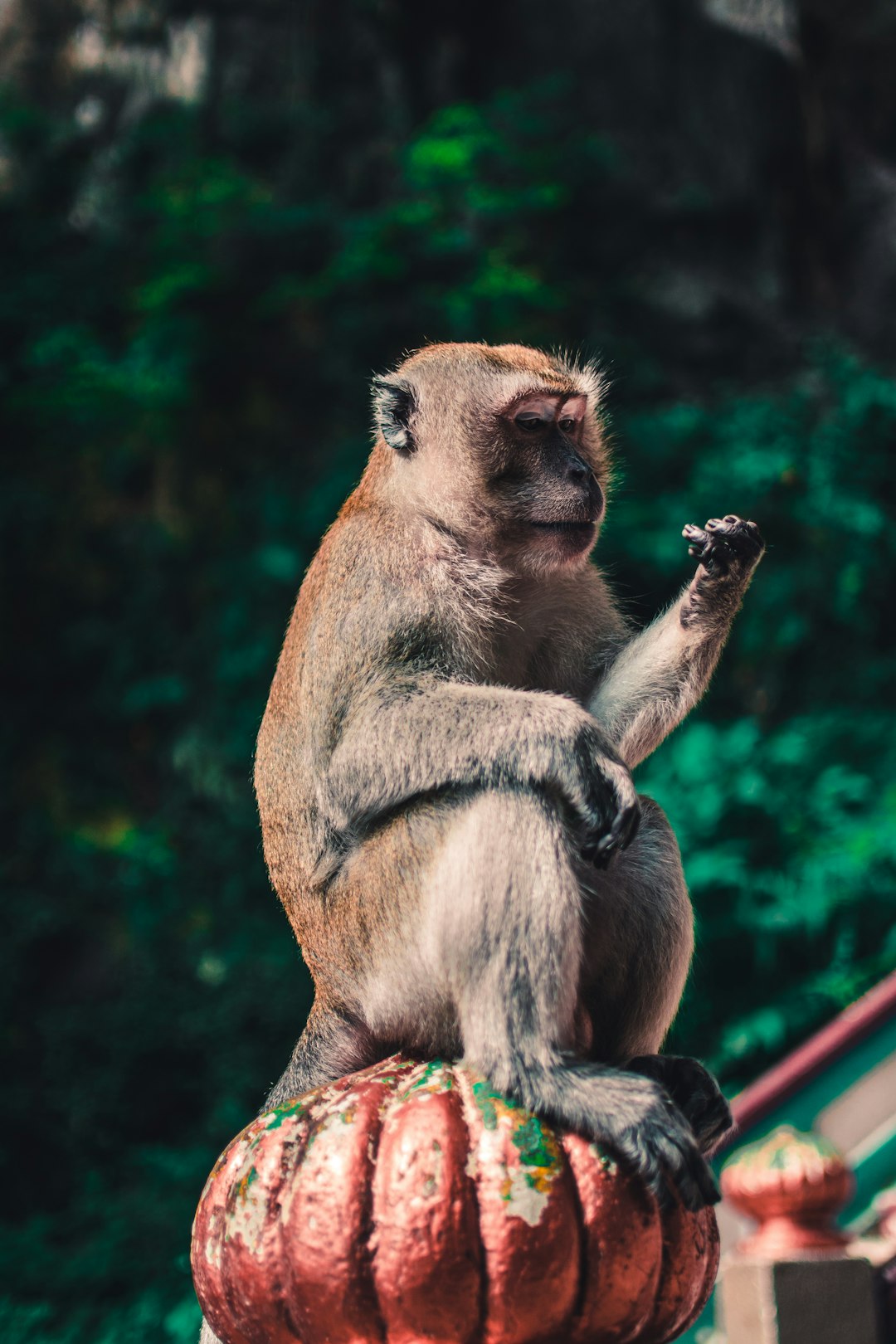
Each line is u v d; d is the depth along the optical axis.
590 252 15.06
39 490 13.95
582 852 3.04
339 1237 2.46
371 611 3.54
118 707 13.53
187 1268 9.45
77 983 12.12
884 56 16.03
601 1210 2.51
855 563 13.51
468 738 3.16
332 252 14.44
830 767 11.79
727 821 11.21
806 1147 4.91
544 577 3.85
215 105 15.21
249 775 12.78
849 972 10.62
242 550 13.71
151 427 13.80
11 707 13.51
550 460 3.87
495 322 14.11
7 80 15.43
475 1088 2.66
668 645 3.63
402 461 3.92
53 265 14.63
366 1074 2.79
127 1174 10.52
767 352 14.80
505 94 15.35
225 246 14.19
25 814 13.13
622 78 15.60
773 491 13.61
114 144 15.12
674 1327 2.64
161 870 12.43
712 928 10.83
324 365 14.17
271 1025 11.09
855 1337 4.61
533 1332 2.45
